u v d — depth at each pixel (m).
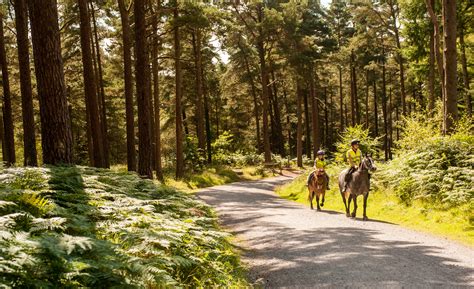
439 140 15.88
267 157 46.56
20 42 20.75
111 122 52.66
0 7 24.41
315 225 12.79
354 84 57.28
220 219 15.55
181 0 27.03
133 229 6.95
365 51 54.97
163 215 9.25
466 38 34.59
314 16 48.16
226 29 33.94
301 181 25.86
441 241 10.10
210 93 55.97
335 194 19.84
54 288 4.50
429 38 30.95
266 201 21.31
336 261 8.34
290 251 9.62
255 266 8.71
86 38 21.86
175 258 6.23
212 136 62.47
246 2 44.19
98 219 7.61
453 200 12.76
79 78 39.22
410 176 15.25
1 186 7.26
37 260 4.41
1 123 38.41
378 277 7.15
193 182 32.16
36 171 8.43
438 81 37.75
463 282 6.81
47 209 6.75
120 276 5.05
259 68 49.94
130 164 22.67
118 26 32.75
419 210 13.78
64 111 10.91
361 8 44.62
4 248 4.30
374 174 18.03
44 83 10.65
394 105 73.06
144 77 18.69
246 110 67.44
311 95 50.97
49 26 10.65
